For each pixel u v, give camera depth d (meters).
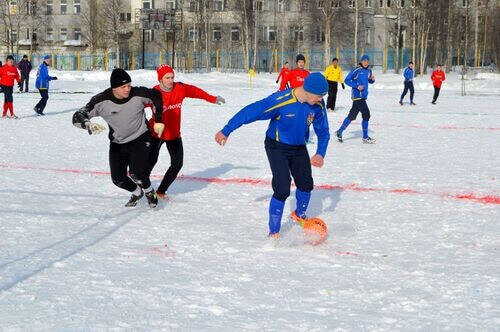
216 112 21.44
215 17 71.00
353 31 69.19
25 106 23.19
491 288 4.64
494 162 11.15
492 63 74.44
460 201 7.86
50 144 13.05
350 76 13.74
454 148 13.08
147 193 7.31
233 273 4.96
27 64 32.03
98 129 6.79
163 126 7.05
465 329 3.88
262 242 5.95
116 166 7.29
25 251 5.48
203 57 69.06
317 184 8.95
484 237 6.20
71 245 5.71
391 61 70.38
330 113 22.11
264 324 3.92
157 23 59.06
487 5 73.06
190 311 4.12
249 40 67.88
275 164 6.00
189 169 10.22
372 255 5.55
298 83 17.27
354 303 4.32
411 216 7.09
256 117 5.91
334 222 6.80
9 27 73.00
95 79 49.41
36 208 7.23
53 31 75.56
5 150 12.05
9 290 4.45
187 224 6.64
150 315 4.04
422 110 23.78
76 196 7.99
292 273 4.98
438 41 67.19
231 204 7.70
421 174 9.83
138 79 46.94
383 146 13.38
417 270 5.09
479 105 26.70
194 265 5.16
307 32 69.88
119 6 69.00
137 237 6.06
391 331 3.83
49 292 4.43
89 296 4.37
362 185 8.89
